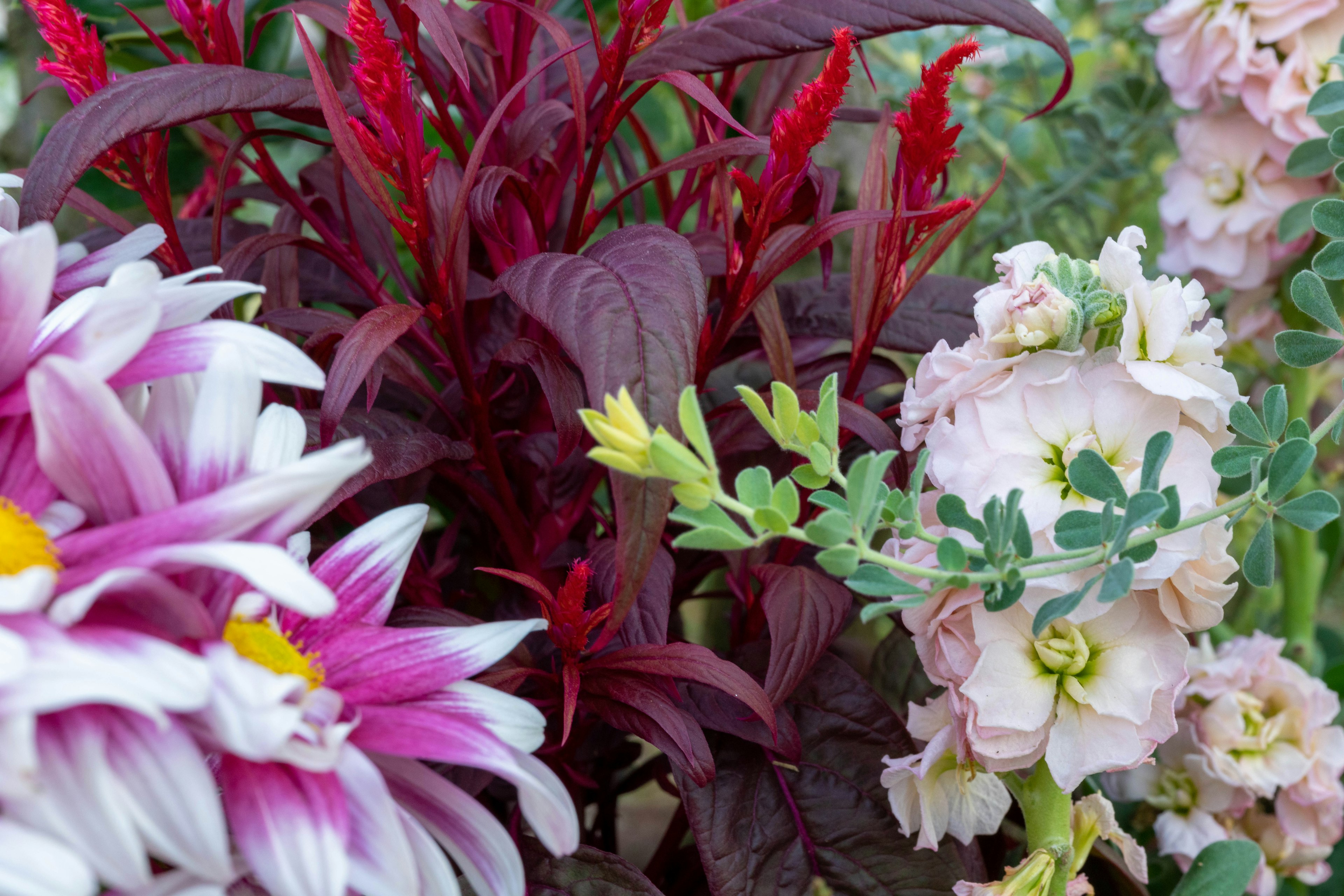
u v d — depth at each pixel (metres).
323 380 0.49
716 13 0.57
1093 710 0.53
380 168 0.51
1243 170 0.70
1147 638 0.53
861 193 0.58
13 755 0.44
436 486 0.63
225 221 0.64
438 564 0.60
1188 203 0.72
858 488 0.49
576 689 0.53
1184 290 0.54
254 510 0.47
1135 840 0.66
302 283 0.63
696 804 0.56
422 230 0.52
